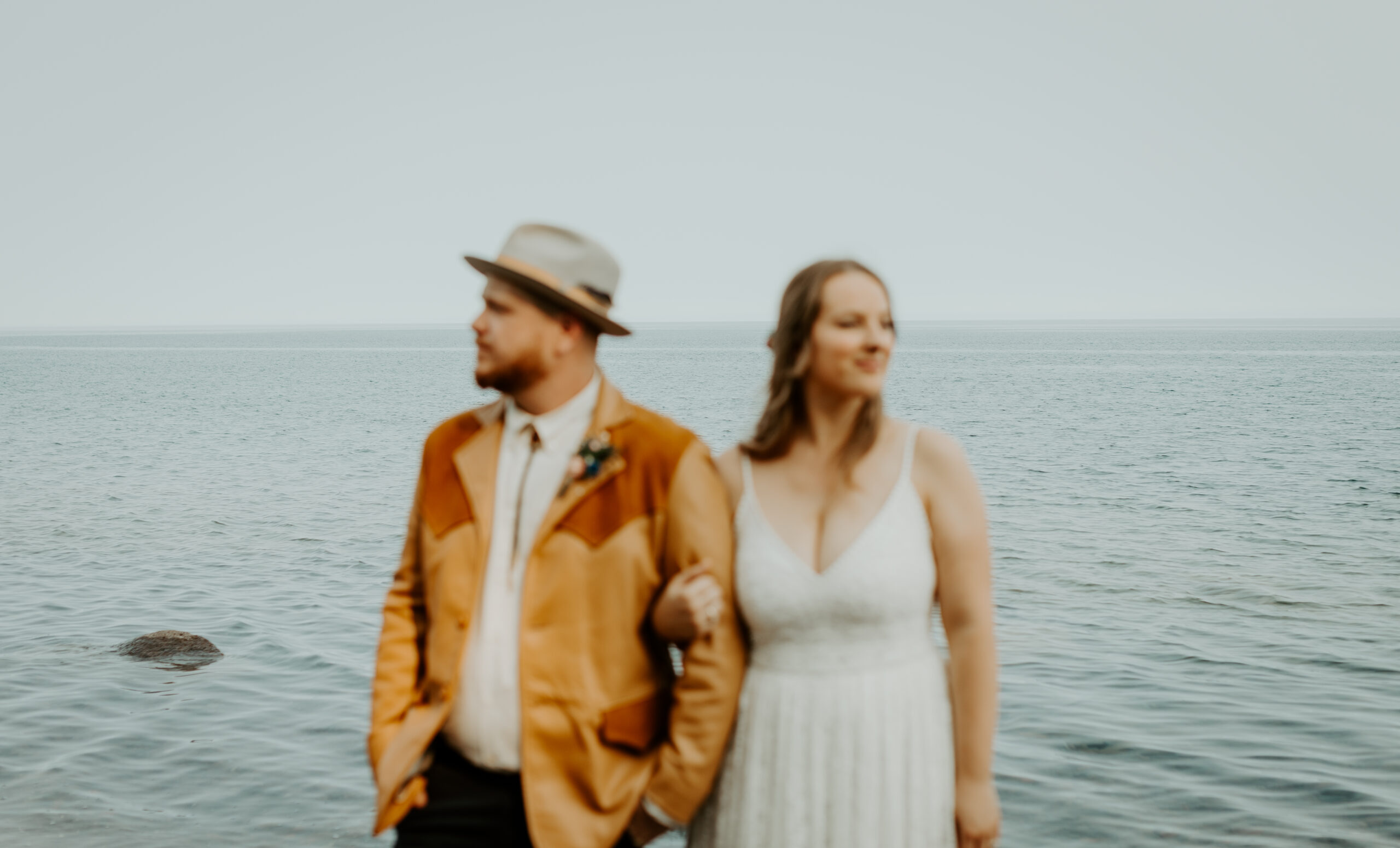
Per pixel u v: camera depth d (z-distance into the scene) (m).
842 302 2.55
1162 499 20.48
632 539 2.55
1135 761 7.00
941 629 10.20
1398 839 5.89
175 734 7.48
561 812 2.51
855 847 2.52
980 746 2.60
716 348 191.88
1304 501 20.16
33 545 15.27
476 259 2.60
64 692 8.41
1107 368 93.25
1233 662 9.38
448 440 2.78
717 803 2.67
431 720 2.59
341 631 10.52
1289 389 60.94
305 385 71.06
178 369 98.19
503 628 2.59
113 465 26.34
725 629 2.55
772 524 2.62
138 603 11.74
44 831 5.93
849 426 2.65
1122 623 10.87
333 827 6.04
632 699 2.57
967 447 30.70
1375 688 8.60
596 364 2.74
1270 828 6.05
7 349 180.88
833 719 2.53
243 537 16.14
